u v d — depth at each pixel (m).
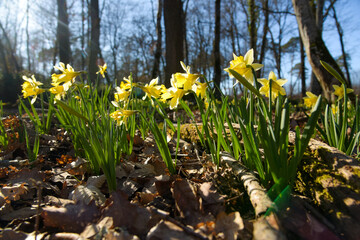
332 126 0.54
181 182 0.43
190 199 0.40
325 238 0.31
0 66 6.66
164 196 0.44
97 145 0.44
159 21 4.72
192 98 2.67
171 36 3.16
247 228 0.34
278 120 0.40
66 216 0.37
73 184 0.51
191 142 0.79
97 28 4.11
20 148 0.73
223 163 0.53
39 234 0.35
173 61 3.15
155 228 0.33
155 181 0.47
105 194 0.47
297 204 0.38
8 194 0.44
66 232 0.35
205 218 0.36
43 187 0.49
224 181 0.47
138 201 0.43
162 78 7.73
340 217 0.34
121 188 0.49
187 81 0.47
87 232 0.34
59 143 0.81
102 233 0.33
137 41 8.79
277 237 0.27
